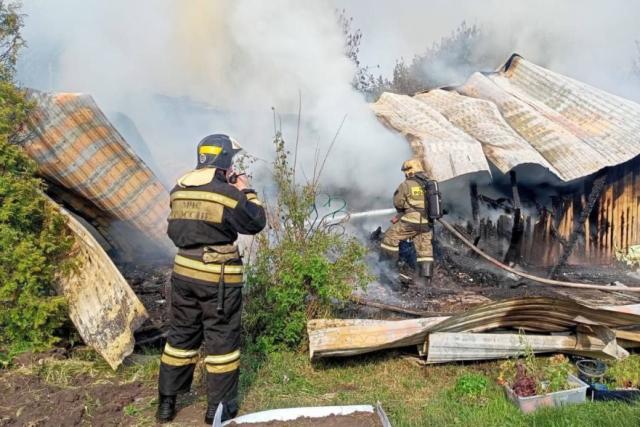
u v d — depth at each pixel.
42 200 4.71
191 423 3.78
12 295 4.47
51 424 3.58
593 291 7.16
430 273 6.99
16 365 4.31
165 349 3.78
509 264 8.21
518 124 8.32
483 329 4.95
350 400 4.21
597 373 4.51
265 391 4.29
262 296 4.98
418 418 3.95
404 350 5.06
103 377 4.33
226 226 3.68
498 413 3.99
